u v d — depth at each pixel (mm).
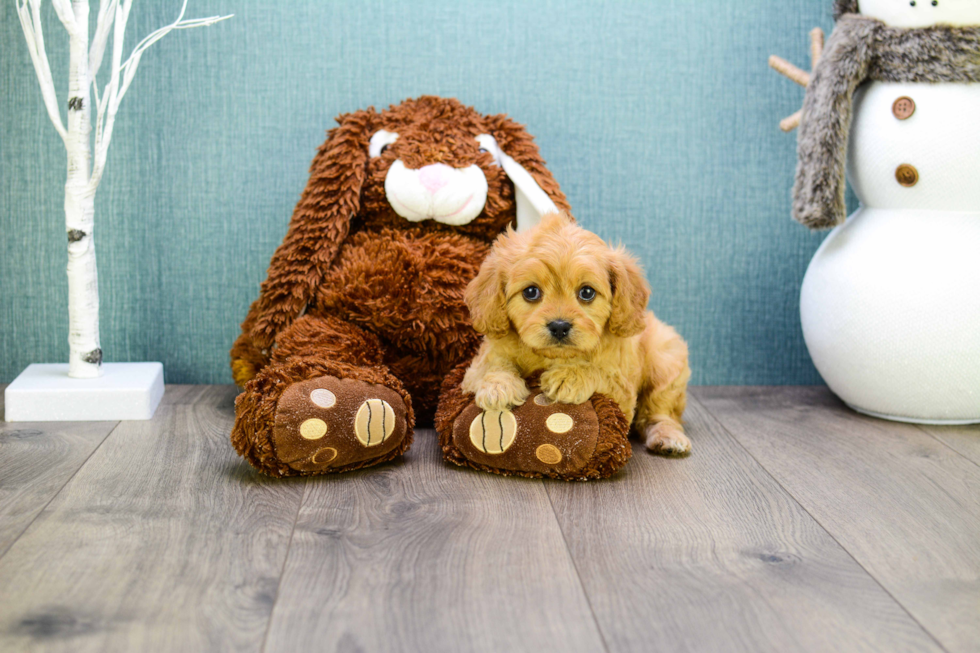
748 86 1855
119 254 1815
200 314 1854
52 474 1286
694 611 916
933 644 859
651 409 1521
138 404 1578
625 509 1197
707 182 1881
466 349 1541
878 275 1573
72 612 889
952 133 1504
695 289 1915
